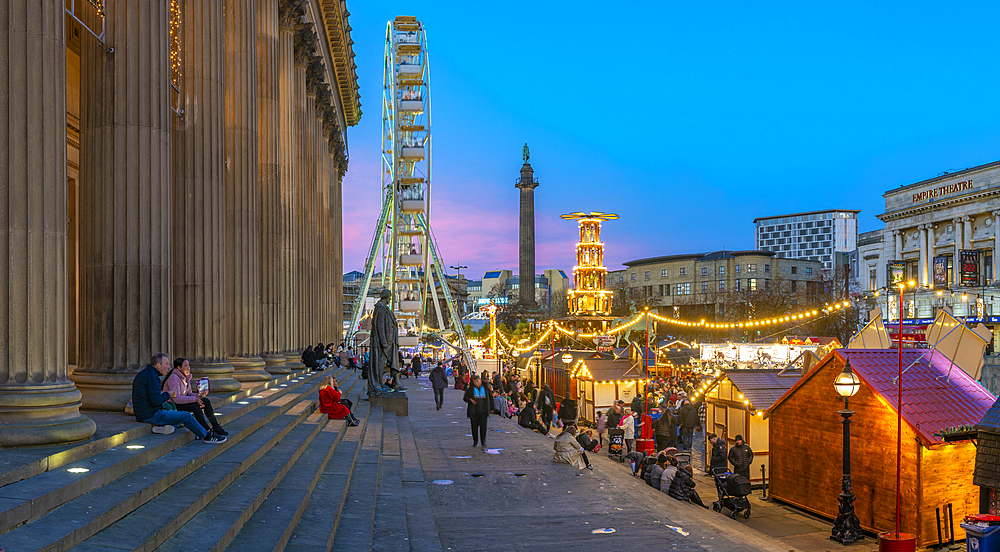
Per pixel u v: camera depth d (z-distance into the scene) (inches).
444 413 1140.5
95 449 319.3
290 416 587.5
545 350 2564.0
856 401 727.7
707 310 6033.5
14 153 305.6
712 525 492.7
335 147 1851.6
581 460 697.0
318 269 1445.6
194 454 359.3
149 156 449.4
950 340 828.0
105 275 439.5
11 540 207.5
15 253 305.3
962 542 663.1
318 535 320.5
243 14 701.9
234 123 691.4
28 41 308.2
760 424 975.6
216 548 251.1
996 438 611.5
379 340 1069.1
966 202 3474.4
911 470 663.1
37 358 308.7
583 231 3567.9
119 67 443.8
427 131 1946.4
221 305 581.0
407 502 507.2
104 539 229.0
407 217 1975.9
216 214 581.3
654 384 1621.6
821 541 674.8
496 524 475.2
